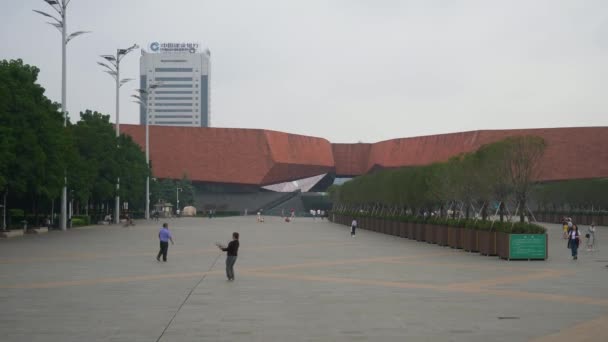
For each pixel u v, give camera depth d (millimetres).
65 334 13242
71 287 20578
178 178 132625
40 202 70125
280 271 25781
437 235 43500
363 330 13656
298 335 13156
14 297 18344
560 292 19453
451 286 20922
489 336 13039
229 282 22000
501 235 32219
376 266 28016
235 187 138500
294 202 142625
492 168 37094
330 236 55125
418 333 13352
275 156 136250
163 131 133250
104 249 37969
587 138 112250
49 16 59500
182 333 13344
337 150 156000
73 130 67938
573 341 12547
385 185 59906
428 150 135625
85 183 66000
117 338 12867
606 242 46906
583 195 83500
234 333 13352
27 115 49531
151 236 52688
